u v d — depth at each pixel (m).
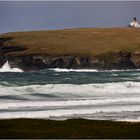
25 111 79.75
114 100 99.25
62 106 88.38
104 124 60.72
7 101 93.75
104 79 160.12
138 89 125.81
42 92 111.44
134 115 76.56
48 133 52.06
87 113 78.25
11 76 171.38
